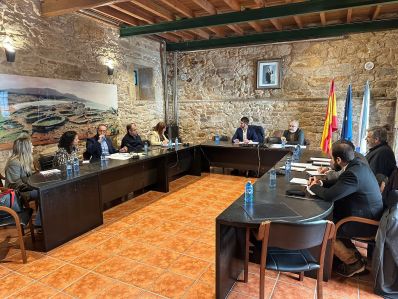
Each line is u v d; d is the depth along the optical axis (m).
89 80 5.02
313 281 2.17
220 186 4.69
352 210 2.12
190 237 2.88
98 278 2.21
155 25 5.18
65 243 2.78
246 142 5.27
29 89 4.02
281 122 6.24
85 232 3.00
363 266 2.14
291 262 1.75
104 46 5.29
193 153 5.34
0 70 3.69
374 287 2.00
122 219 3.36
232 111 6.68
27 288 2.10
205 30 5.96
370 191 2.07
